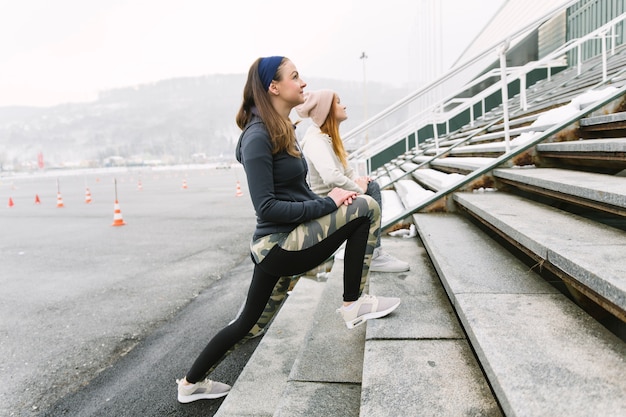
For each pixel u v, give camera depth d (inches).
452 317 85.1
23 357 128.2
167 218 425.4
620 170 120.8
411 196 193.6
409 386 62.1
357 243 81.0
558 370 52.8
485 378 63.4
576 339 60.7
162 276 213.2
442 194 156.6
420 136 589.3
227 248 273.7
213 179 1401.3
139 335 142.3
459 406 56.9
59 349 133.3
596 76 287.0
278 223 75.2
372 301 84.6
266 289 82.4
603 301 61.4
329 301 113.6
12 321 157.6
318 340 92.6
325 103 107.3
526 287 81.3
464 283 84.4
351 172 121.3
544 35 613.3
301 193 79.7
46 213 512.7
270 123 72.5
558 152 141.3
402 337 77.3
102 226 386.9
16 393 108.3
